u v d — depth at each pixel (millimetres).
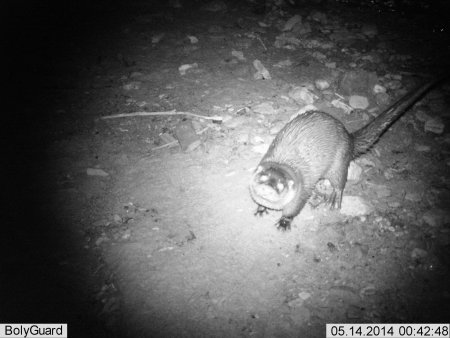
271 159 1117
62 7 2172
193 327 956
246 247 1107
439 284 1034
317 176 1120
